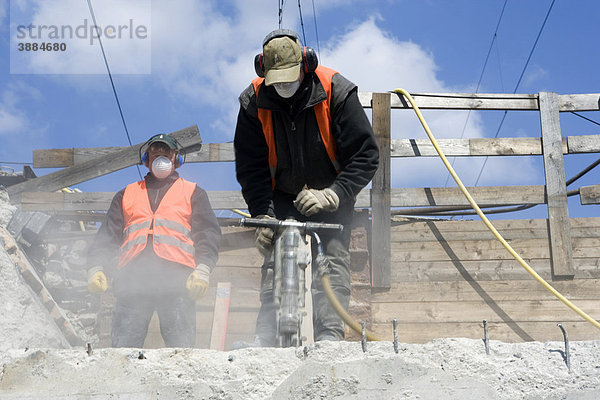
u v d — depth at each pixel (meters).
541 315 6.36
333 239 4.33
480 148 7.07
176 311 4.48
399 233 6.76
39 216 7.64
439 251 6.66
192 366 3.26
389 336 6.30
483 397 3.14
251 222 3.89
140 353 3.29
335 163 4.48
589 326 6.30
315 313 4.17
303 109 4.31
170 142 4.96
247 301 6.46
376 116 6.88
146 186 4.88
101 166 7.75
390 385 3.18
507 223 6.75
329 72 4.41
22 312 6.27
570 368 3.20
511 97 7.22
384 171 6.75
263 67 4.32
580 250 6.63
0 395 3.19
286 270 3.77
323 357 3.26
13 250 7.00
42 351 3.29
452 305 6.42
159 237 4.60
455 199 6.90
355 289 6.38
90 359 3.28
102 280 4.55
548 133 7.04
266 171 4.59
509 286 6.49
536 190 6.90
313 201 4.13
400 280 6.54
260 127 4.53
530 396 3.14
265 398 3.17
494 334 6.29
